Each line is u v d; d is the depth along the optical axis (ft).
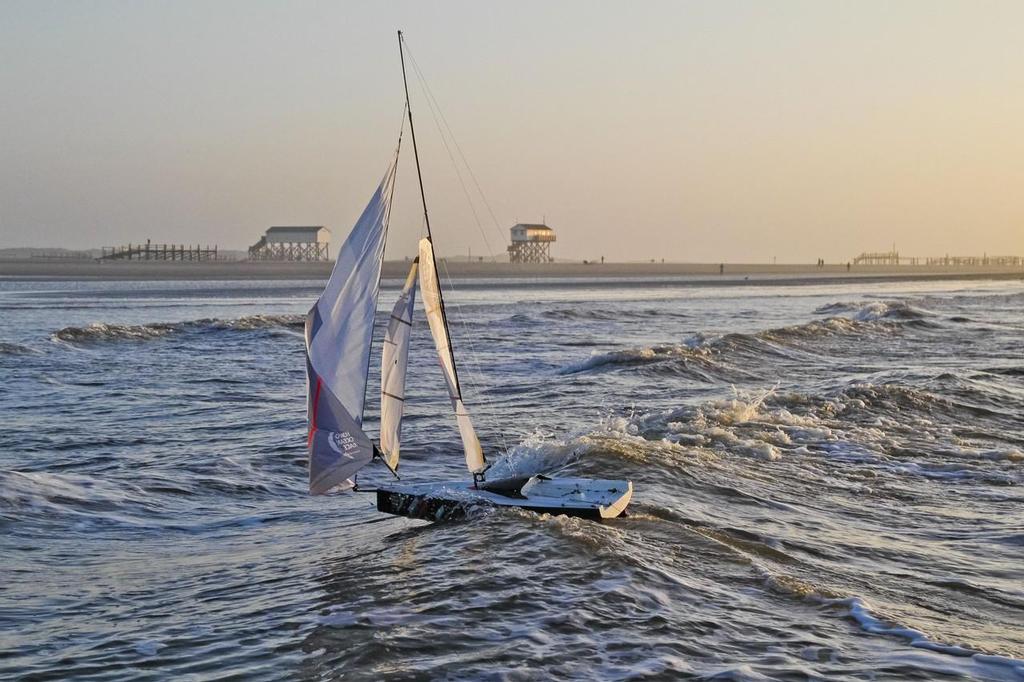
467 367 120.16
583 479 48.70
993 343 144.56
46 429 77.05
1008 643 32.32
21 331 166.30
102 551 43.60
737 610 33.47
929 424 76.69
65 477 57.21
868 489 56.44
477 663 28.48
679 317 222.28
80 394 96.78
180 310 239.50
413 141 42.88
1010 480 59.21
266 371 117.19
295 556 41.50
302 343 149.89
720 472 57.77
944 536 47.11
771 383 102.63
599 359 117.70
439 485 47.67
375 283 42.39
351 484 43.70
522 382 105.29
